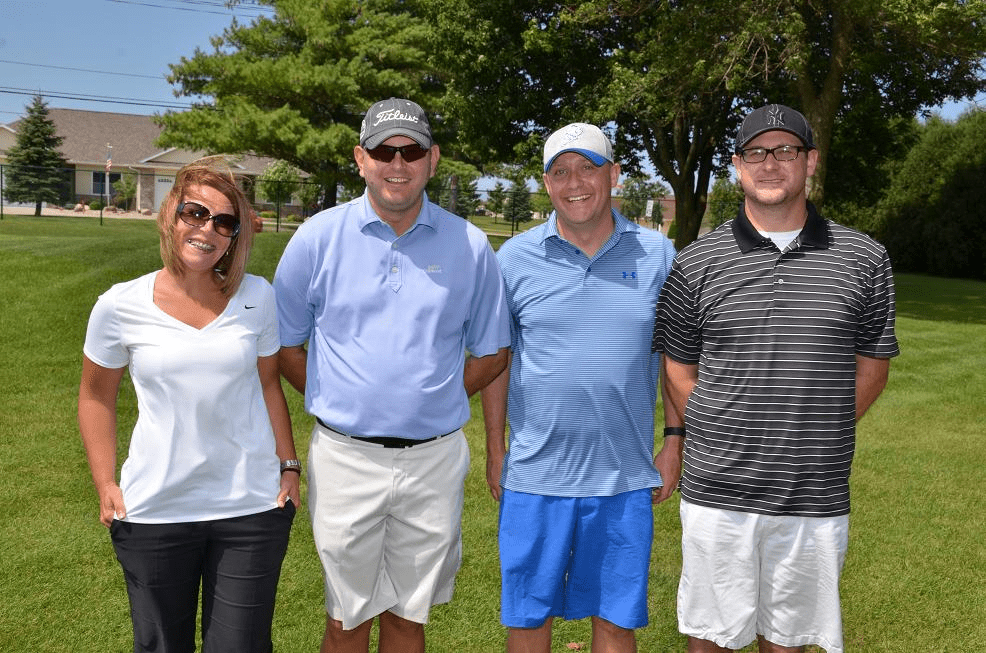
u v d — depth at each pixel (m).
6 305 8.69
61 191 45.31
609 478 2.88
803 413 2.60
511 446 2.97
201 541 2.41
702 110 21.36
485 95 23.00
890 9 15.66
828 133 19.14
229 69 28.84
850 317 2.60
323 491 2.82
